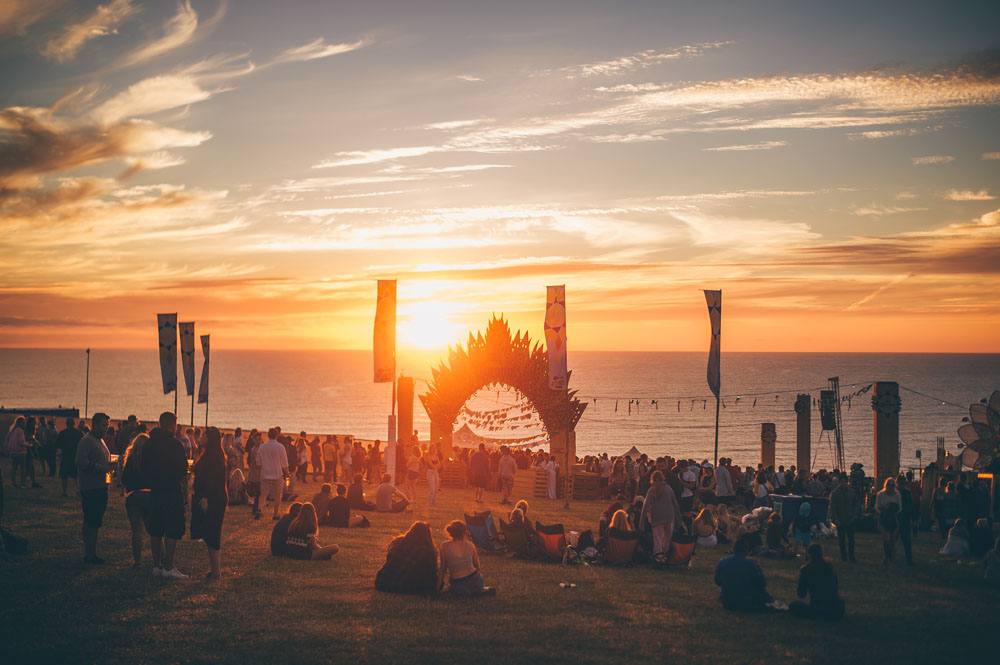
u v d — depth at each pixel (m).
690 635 11.26
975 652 10.63
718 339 28.83
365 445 40.03
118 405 194.12
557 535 17.08
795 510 22.72
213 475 13.47
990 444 26.83
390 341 26.55
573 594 13.72
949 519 22.86
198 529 13.36
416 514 23.89
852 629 11.74
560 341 31.42
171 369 35.12
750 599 12.66
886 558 17.77
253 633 10.66
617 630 11.38
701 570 16.81
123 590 12.27
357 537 18.98
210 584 13.03
